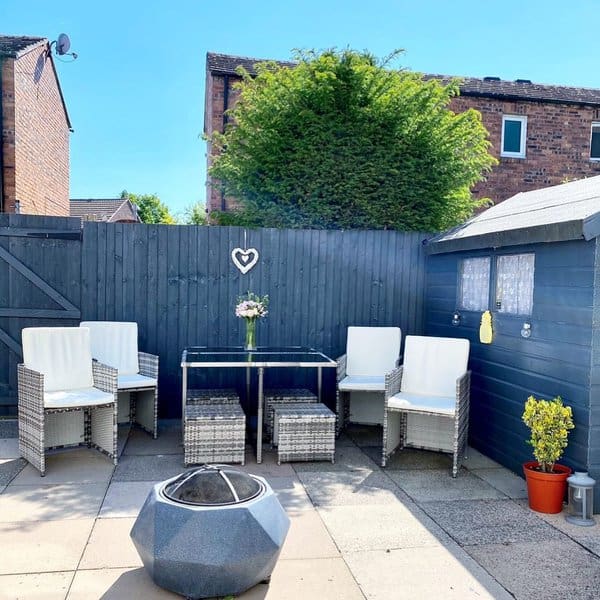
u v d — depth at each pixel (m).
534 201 5.48
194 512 2.45
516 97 10.12
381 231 6.18
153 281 5.83
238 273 5.96
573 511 3.53
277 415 4.68
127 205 23.67
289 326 6.07
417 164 6.99
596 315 3.58
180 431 5.43
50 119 11.33
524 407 4.31
